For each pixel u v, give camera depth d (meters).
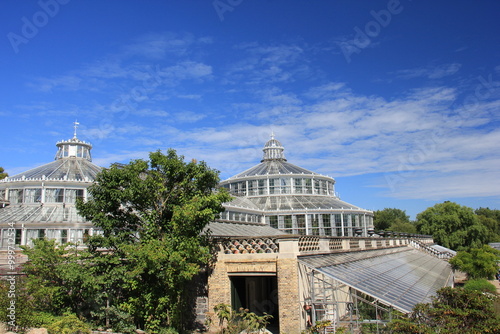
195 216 15.61
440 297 14.72
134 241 16.61
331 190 65.12
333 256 20.75
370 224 62.34
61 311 16.25
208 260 17.77
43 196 36.62
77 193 37.91
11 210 35.28
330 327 16.34
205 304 17.72
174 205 16.28
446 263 47.44
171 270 15.17
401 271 25.50
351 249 25.08
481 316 12.98
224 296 17.27
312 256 18.17
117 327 16.11
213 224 25.58
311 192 61.03
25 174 39.84
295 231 54.53
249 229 29.86
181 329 17.39
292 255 16.00
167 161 16.47
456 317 13.28
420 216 82.25
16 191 37.31
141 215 16.77
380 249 32.91
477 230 73.94
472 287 35.59
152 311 16.23
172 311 16.45
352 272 18.56
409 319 13.49
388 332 14.78
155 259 14.25
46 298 16.34
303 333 13.74
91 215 16.61
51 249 15.91
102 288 16.45
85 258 16.28
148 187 16.14
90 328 15.55
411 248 49.22
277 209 55.56
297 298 15.63
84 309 16.97
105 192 16.06
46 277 16.08
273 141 67.50
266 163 66.06
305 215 54.84
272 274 16.61
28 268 15.84
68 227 34.00
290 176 60.62
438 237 76.44
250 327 16.03
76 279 15.34
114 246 16.23
